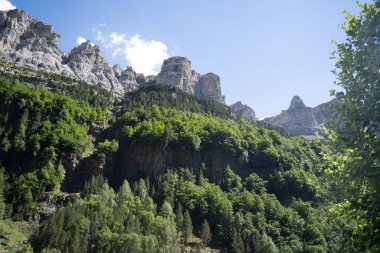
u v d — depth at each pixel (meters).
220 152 140.38
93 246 75.44
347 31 14.64
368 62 12.80
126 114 162.25
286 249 88.56
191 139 138.62
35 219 95.44
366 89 12.98
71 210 84.75
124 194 103.00
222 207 107.38
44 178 111.12
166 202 101.75
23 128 130.25
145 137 137.12
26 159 122.06
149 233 84.00
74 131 139.25
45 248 69.19
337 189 14.20
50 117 144.75
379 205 11.56
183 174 128.00
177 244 86.12
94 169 128.00
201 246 94.00
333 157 15.31
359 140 12.59
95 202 91.81
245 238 93.94
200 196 113.88
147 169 132.25
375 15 12.85
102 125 161.50
